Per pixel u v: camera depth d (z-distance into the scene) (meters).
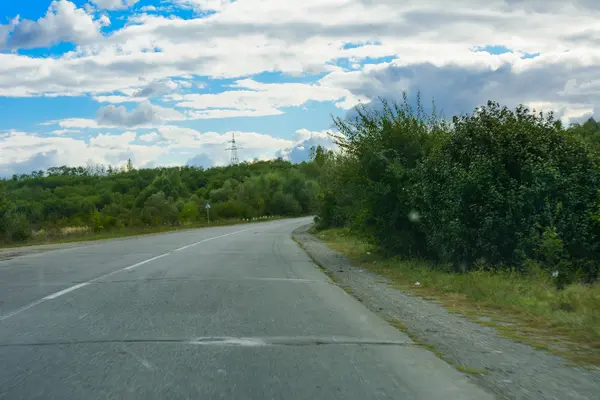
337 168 20.73
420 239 17.05
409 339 6.80
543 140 13.77
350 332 7.18
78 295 10.30
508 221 12.62
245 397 4.63
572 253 11.95
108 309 8.80
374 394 4.73
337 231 35.66
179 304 9.27
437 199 14.59
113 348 6.26
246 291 10.84
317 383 5.01
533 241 12.02
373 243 18.31
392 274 14.25
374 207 17.31
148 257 18.86
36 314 8.41
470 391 4.80
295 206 105.00
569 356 6.00
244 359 5.80
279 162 150.25
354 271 15.26
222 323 7.69
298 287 11.49
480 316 8.45
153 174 119.19
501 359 5.89
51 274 13.89
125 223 55.59
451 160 14.92
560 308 8.61
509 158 13.66
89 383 4.99
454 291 10.93
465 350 6.27
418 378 5.18
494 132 14.20
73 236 41.47
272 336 6.89
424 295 10.68
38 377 5.17
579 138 13.98
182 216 70.12
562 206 12.09
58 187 105.69
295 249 23.34
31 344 6.47
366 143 17.77
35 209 72.81
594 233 12.14
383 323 7.81
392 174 16.61
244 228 53.34
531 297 9.55
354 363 5.68
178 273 13.97
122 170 126.81
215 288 11.25
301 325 7.59
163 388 4.85
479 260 13.30
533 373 5.36
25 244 33.69
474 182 13.02
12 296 10.26
